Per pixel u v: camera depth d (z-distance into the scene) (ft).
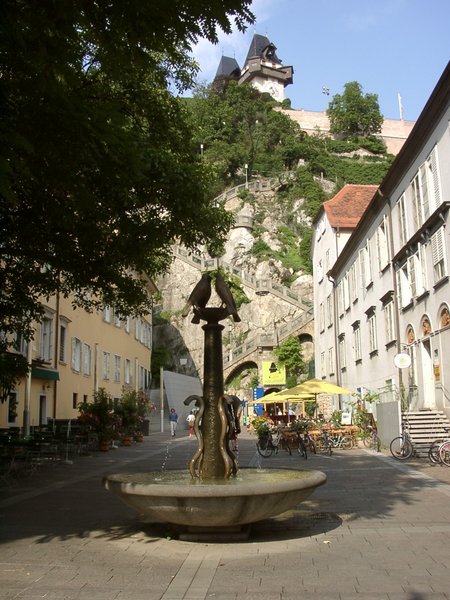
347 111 363.97
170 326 233.35
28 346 77.82
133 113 44.21
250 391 198.39
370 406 97.81
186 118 48.67
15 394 77.46
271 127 327.88
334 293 131.44
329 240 136.15
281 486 23.41
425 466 55.21
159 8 19.62
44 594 18.34
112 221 41.93
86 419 81.00
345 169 312.09
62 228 40.29
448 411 65.16
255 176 310.45
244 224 270.67
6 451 51.01
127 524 29.58
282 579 19.69
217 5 19.70
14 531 28.07
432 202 69.41
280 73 407.64
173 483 26.08
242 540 25.23
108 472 55.31
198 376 222.07
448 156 63.93
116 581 19.67
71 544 25.14
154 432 144.46
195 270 241.14
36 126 23.63
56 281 49.55
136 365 155.53
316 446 77.36
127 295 49.47
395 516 30.83
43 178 27.81
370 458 65.36
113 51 21.50
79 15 19.40
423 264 73.05
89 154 26.05
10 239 42.11
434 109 66.23
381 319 93.76
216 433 28.76
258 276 251.80
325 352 143.33
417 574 20.08
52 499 38.42
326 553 23.11
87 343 111.65
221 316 30.42
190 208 42.75
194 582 19.45
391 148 368.48
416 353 75.87
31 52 20.31
